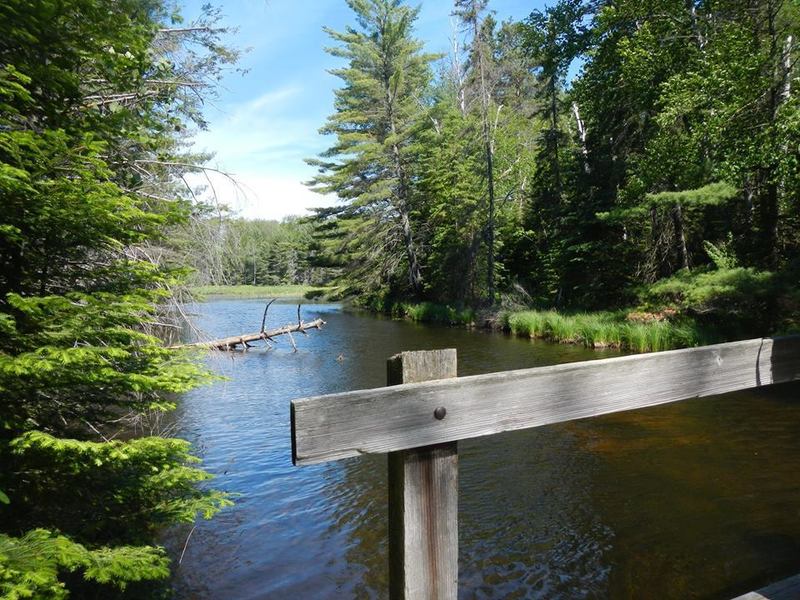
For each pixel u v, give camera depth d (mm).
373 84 26641
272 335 15164
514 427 1466
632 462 5770
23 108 3373
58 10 3148
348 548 4344
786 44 10625
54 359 2777
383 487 5598
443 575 1409
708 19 12727
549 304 20188
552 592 3615
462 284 24047
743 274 11094
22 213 3023
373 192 27469
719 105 10359
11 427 2979
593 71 15789
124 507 3492
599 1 16062
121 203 3137
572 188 19047
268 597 3682
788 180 9227
